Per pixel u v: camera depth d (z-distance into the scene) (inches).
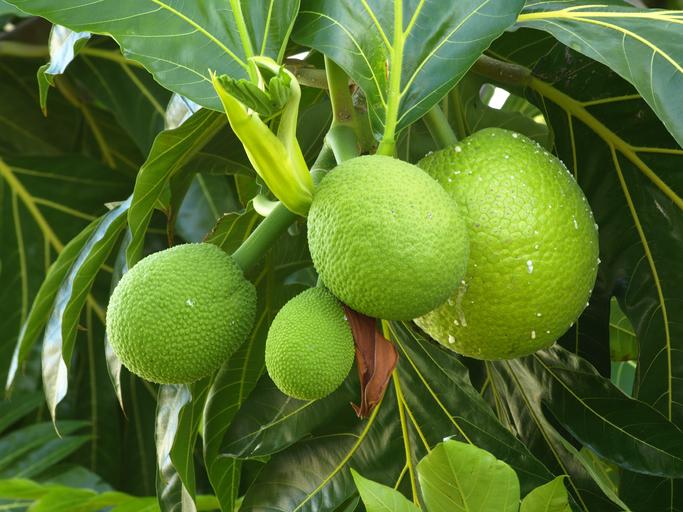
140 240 36.6
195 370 28.2
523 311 31.0
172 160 36.2
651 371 39.8
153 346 27.4
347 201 25.8
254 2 32.3
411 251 25.4
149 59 32.0
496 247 30.3
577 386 39.0
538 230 30.6
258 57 26.8
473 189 30.6
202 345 27.9
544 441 40.3
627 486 39.6
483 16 31.7
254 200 31.0
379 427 38.4
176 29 32.3
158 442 37.5
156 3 32.6
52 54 37.4
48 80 37.3
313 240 26.7
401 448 38.2
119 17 32.4
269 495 38.2
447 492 28.9
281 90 26.3
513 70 38.9
